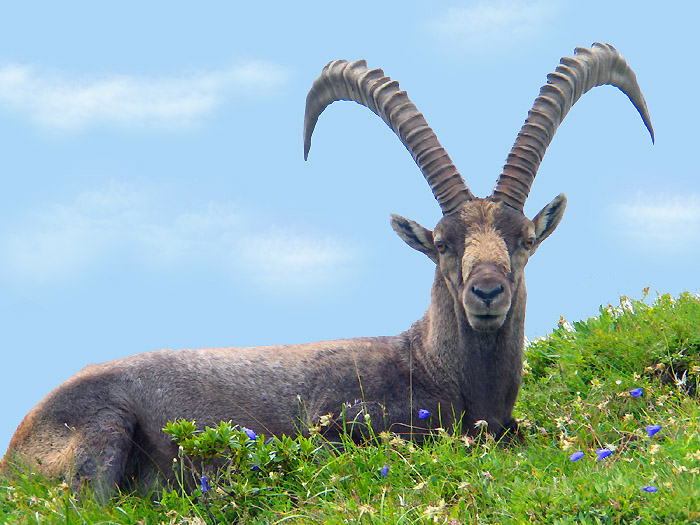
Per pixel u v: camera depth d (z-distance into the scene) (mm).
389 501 8930
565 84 12742
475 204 11320
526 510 8219
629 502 7867
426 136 12078
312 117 15055
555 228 12023
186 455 10672
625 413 12086
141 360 11758
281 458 9984
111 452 10938
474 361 11562
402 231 12172
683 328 13453
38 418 11234
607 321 15172
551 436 12109
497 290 10266
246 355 12164
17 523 9406
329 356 12227
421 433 11539
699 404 11445
